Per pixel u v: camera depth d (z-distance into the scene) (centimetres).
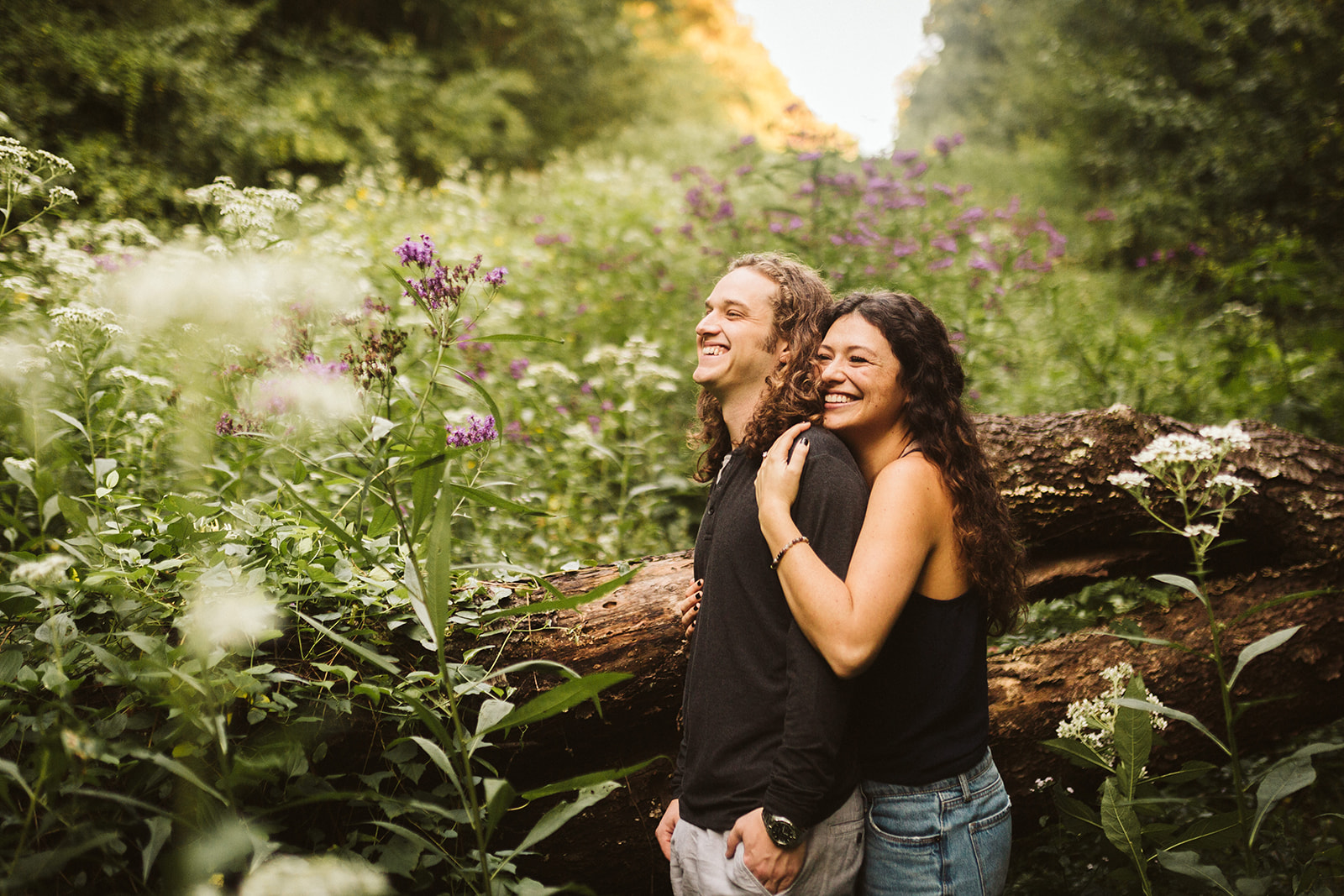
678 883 170
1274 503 278
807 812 151
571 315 547
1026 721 251
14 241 341
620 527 356
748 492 172
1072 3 1212
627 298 566
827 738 151
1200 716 265
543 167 1338
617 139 1425
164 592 184
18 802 158
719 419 216
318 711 182
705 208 624
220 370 216
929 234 605
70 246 377
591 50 1455
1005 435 278
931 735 168
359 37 1078
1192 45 1065
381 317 214
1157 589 306
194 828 152
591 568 246
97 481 209
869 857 170
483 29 1333
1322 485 282
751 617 166
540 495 354
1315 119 859
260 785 175
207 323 210
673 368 483
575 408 433
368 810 189
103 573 174
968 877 166
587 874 224
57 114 661
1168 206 921
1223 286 634
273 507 220
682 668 222
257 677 178
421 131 1106
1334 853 212
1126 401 478
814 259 538
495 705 160
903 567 159
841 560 159
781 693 162
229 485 233
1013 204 764
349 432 188
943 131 1533
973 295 547
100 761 158
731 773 162
